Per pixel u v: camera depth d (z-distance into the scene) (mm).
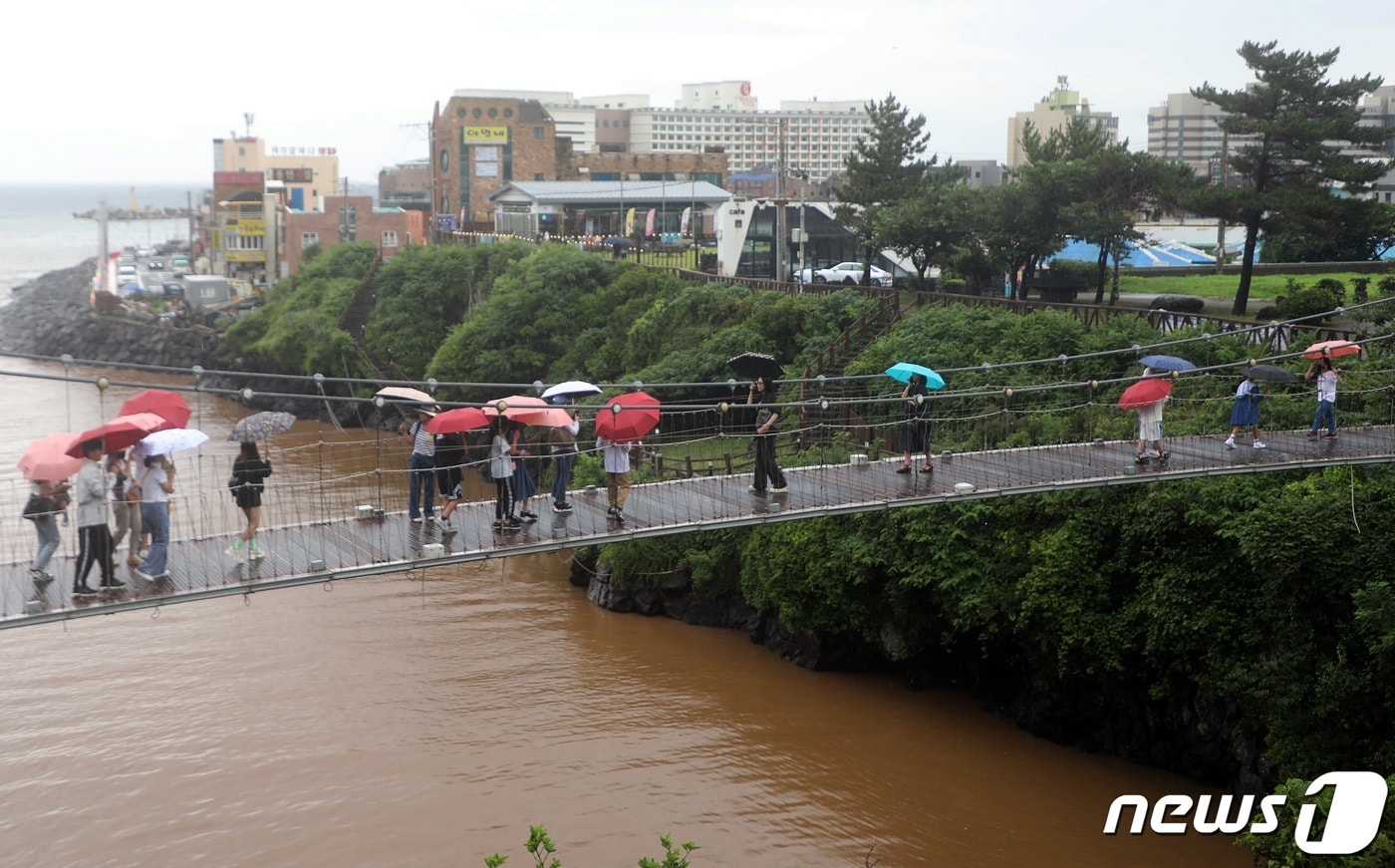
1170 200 57031
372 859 29594
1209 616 31516
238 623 46281
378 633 45156
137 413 23906
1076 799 32688
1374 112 168250
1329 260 81312
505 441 26250
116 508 23141
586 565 50688
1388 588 27484
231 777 33719
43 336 133625
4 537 43938
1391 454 31062
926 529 37719
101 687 40125
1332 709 27625
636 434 26203
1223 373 43125
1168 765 34250
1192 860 29516
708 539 45812
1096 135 73000
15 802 32438
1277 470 32812
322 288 105938
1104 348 46594
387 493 55781
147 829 31078
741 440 52969
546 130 142500
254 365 107562
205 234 191875
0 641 44438
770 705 38781
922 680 40281
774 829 31078
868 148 80875
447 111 142625
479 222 139125
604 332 76562
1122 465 31219
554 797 32625
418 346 92000
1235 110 53469
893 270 88812
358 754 35094
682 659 42750
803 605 40938
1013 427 43281
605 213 121500
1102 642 33406
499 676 41000
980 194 66062
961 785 33438
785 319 63031
